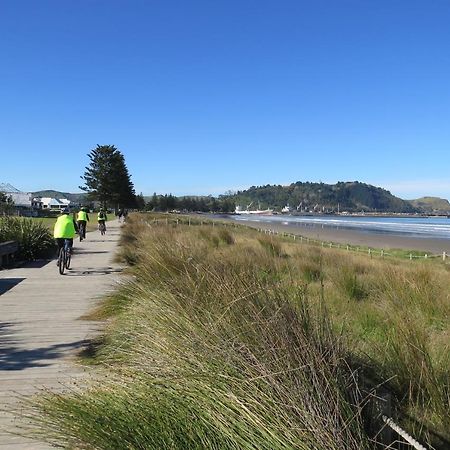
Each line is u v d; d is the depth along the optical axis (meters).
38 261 15.86
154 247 9.67
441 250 34.78
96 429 2.86
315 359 2.94
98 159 103.62
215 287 4.49
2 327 6.84
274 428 2.58
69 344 5.93
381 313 6.47
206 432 2.77
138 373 3.44
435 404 3.51
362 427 2.77
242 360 3.01
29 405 3.74
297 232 57.84
